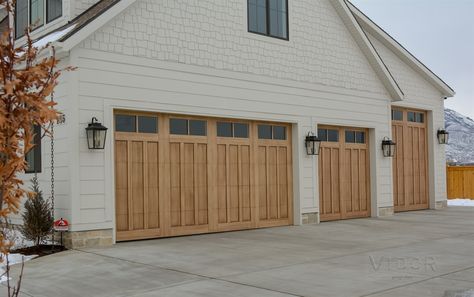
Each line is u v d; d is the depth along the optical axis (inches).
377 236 419.2
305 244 376.8
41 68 125.5
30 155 402.3
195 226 433.1
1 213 118.6
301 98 518.3
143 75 402.0
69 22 420.8
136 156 401.4
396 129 660.1
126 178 394.3
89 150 367.9
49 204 376.2
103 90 378.9
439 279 256.4
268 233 443.5
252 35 480.1
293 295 227.0
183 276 269.4
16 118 120.4
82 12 431.5
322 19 547.5
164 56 415.5
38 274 281.3
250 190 475.8
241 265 296.4
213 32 450.0
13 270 293.3
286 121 503.5
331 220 547.2
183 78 426.6
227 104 455.5
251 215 474.9
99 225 370.3
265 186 488.7
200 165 440.5
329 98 546.6
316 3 542.3
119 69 388.8
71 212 358.0
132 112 401.7
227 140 461.7
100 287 250.1
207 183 443.8
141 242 389.4
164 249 354.9
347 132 576.1
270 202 492.1
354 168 580.1
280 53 502.9
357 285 243.8
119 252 343.0
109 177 377.7
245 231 458.3
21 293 241.8
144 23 405.4
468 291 231.3
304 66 524.1
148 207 405.1
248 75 474.0
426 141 703.7
